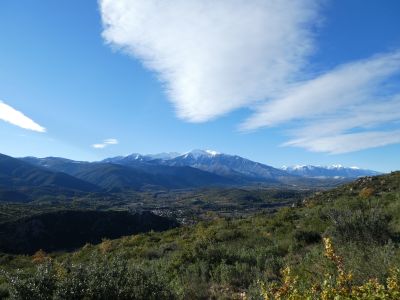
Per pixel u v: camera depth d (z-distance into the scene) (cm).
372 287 482
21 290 779
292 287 536
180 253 1343
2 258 2586
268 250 1274
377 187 3162
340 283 525
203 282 1026
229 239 1725
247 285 979
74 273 834
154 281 845
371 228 1108
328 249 620
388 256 760
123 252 1936
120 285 815
